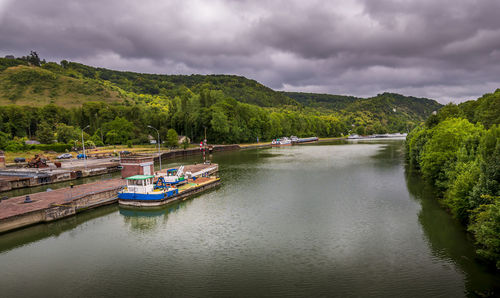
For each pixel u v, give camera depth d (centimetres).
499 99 8031
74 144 13538
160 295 2536
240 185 6762
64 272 2939
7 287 2692
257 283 2702
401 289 2547
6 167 8531
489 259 2861
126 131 16312
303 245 3494
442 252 3189
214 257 3231
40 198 4784
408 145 10800
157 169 9212
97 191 5159
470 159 4366
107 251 3400
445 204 4591
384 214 4491
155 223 4288
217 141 18888
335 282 2694
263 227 4100
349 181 6956
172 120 19525
